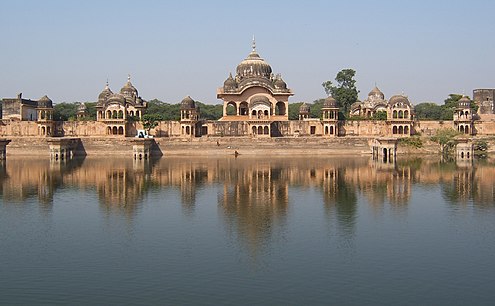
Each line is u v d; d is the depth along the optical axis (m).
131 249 24.22
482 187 41.84
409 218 30.42
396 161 64.38
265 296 18.69
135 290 19.25
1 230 27.81
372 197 37.34
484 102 105.06
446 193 38.97
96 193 39.25
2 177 48.34
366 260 22.50
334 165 59.44
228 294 18.84
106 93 96.44
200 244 24.97
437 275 20.69
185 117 82.12
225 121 83.31
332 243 25.08
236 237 26.20
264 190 40.72
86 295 18.83
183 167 57.66
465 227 28.22
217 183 44.62
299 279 20.27
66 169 55.31
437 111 123.94
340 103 115.12
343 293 18.94
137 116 90.00
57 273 21.05
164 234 26.83
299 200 36.25
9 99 91.94
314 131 84.06
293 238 25.98
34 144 76.31
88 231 27.55
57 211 32.59
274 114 89.38
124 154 75.56
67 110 121.12
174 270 21.31
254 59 94.75
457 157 67.12
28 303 18.16
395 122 82.25
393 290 19.20
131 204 34.84
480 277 20.47
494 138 78.56
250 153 76.19
